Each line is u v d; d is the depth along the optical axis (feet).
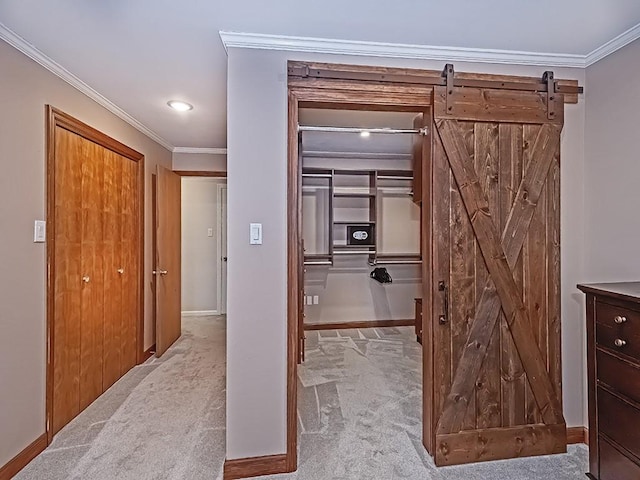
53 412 7.44
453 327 6.82
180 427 7.88
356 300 16.72
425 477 6.32
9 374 6.28
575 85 7.04
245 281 6.29
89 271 8.93
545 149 6.96
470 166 6.79
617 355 5.23
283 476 6.30
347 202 16.57
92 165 9.04
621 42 6.30
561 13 5.61
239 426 6.29
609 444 5.37
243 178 6.25
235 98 6.23
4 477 6.13
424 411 7.15
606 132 6.65
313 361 12.16
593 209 6.91
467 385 6.82
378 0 5.29
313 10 5.51
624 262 6.36
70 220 8.15
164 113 10.13
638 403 4.89
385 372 11.16
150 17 5.66
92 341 9.08
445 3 5.36
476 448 6.79
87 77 7.84
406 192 16.99
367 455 6.91
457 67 6.82
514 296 6.91
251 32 6.09
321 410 8.71
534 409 6.99
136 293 11.57
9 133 6.23
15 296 6.40
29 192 6.72
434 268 6.77
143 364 11.75
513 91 6.88
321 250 16.38
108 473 6.36
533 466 6.62
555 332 7.03
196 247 19.22
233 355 6.28
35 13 5.54
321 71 6.42
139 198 11.59
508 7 5.45
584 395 7.18
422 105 6.72
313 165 16.06
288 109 6.36
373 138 13.14
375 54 6.56
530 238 6.95
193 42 6.40
